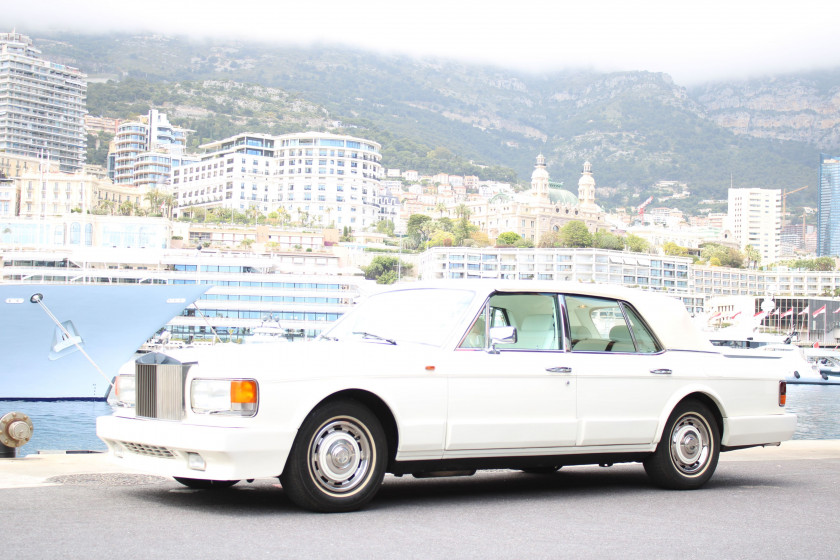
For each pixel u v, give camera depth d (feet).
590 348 24.67
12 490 22.25
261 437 19.16
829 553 17.37
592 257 613.52
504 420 22.33
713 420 26.23
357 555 16.01
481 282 23.97
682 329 26.81
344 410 20.34
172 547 16.11
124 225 546.67
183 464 19.76
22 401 115.85
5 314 113.09
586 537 18.24
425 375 21.39
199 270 291.17
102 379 119.03
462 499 22.80
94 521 18.22
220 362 20.01
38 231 542.98
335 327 24.82
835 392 262.88
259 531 17.76
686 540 18.22
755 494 24.98
